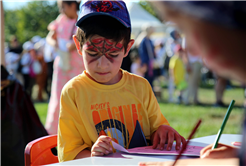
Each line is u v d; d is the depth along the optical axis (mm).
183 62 6812
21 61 7832
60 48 3086
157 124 1445
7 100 1967
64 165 932
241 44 419
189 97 6961
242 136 519
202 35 436
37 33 19734
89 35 1245
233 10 404
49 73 7840
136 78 1472
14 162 1992
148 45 7109
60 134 1273
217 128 4219
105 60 1255
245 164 498
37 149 1372
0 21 2316
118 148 1088
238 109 6004
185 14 429
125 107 1371
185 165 769
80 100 1307
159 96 7832
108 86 1366
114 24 1270
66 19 3107
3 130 1945
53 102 3180
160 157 1011
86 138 1291
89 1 1293
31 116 2094
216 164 722
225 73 459
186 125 4418
